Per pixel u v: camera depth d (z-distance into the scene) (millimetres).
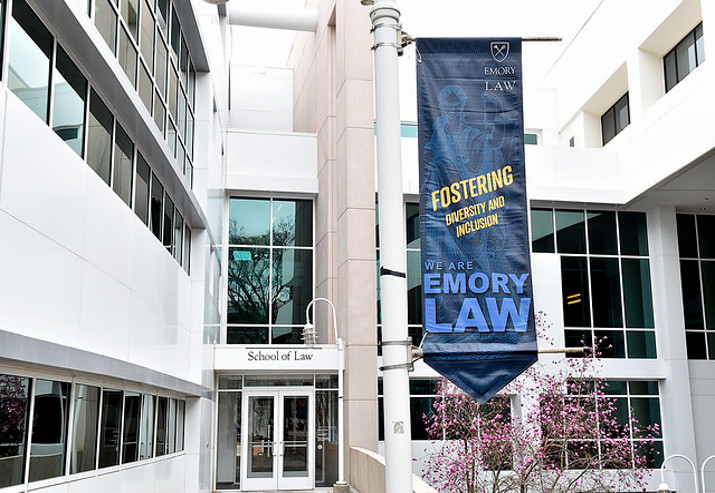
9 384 6207
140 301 11008
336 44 25000
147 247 11531
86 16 7590
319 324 25469
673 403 25391
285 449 22016
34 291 6559
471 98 6172
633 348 26219
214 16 19359
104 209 8961
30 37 6762
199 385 16375
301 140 26984
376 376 21703
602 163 26938
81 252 7980
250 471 21781
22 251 6266
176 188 13734
